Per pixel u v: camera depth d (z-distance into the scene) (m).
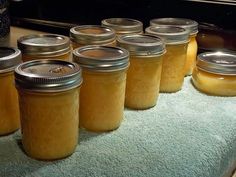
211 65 0.44
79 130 0.35
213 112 0.40
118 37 0.40
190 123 0.37
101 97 0.33
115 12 0.58
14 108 0.33
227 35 0.53
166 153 0.32
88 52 0.34
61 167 0.29
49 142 0.29
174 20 0.50
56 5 0.62
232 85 0.44
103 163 0.30
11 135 0.34
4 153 0.31
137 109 0.40
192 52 0.49
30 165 0.29
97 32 0.41
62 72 0.29
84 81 0.33
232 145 0.36
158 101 0.42
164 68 0.43
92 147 0.32
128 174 0.28
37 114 0.29
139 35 0.41
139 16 0.57
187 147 0.33
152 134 0.35
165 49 0.41
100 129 0.35
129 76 0.38
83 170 0.29
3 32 0.48
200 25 0.54
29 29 0.64
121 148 0.32
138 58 0.37
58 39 0.38
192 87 0.47
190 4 0.53
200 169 0.30
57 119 0.29
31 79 0.27
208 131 0.36
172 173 0.29
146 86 0.39
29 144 0.30
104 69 0.32
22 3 0.63
